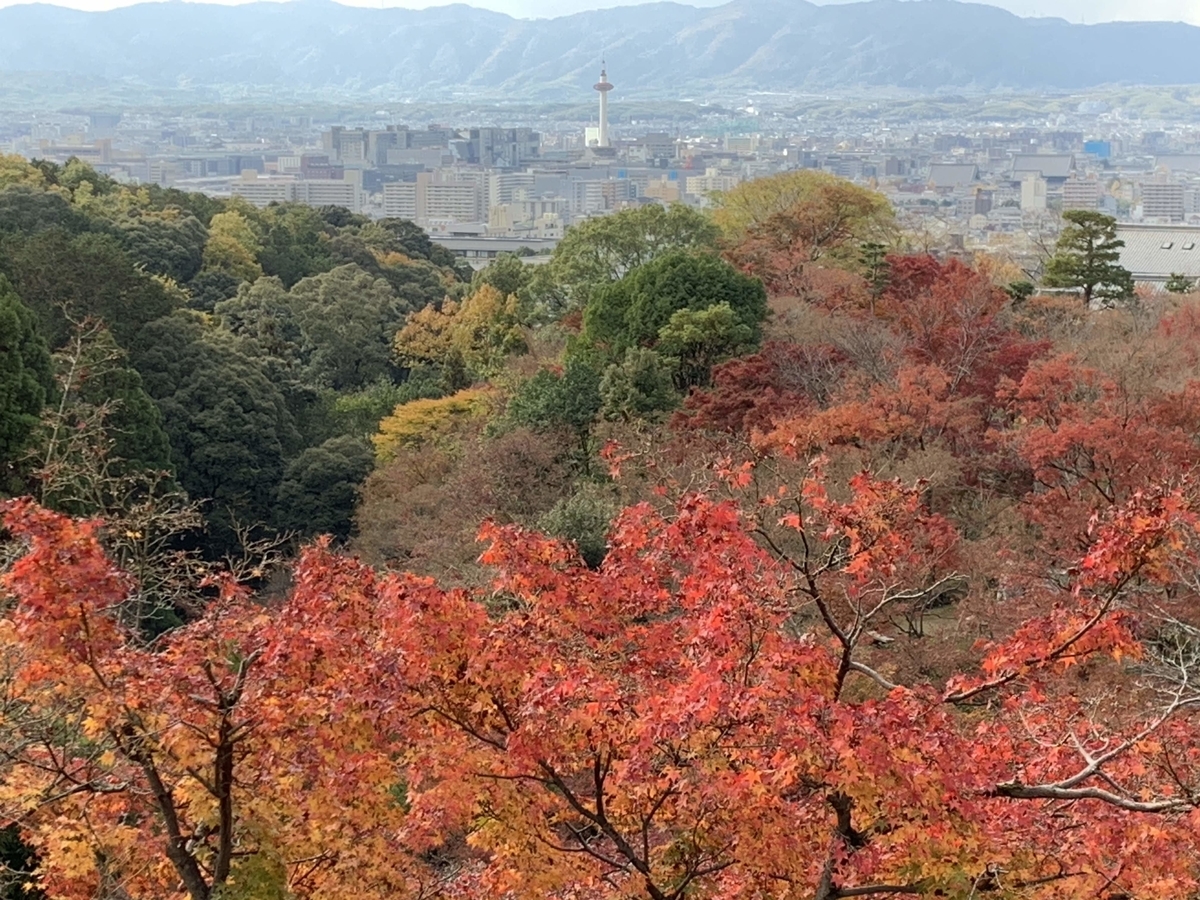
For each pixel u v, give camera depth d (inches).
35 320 1488.7
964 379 1254.3
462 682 416.5
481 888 458.0
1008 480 1106.1
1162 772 482.9
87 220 2913.4
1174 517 409.7
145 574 832.3
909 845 398.6
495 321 2465.6
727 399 1274.6
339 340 2773.1
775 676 402.3
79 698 410.3
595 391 1412.4
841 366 1343.5
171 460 1717.5
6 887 539.2
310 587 425.7
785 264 1947.6
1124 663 679.1
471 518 1210.0
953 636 766.5
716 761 395.5
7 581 361.7
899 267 1846.7
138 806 462.3
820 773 393.1
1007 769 447.2
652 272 1658.5
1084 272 2231.8
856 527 465.1
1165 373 1193.4
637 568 463.8
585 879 431.2
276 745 401.1
